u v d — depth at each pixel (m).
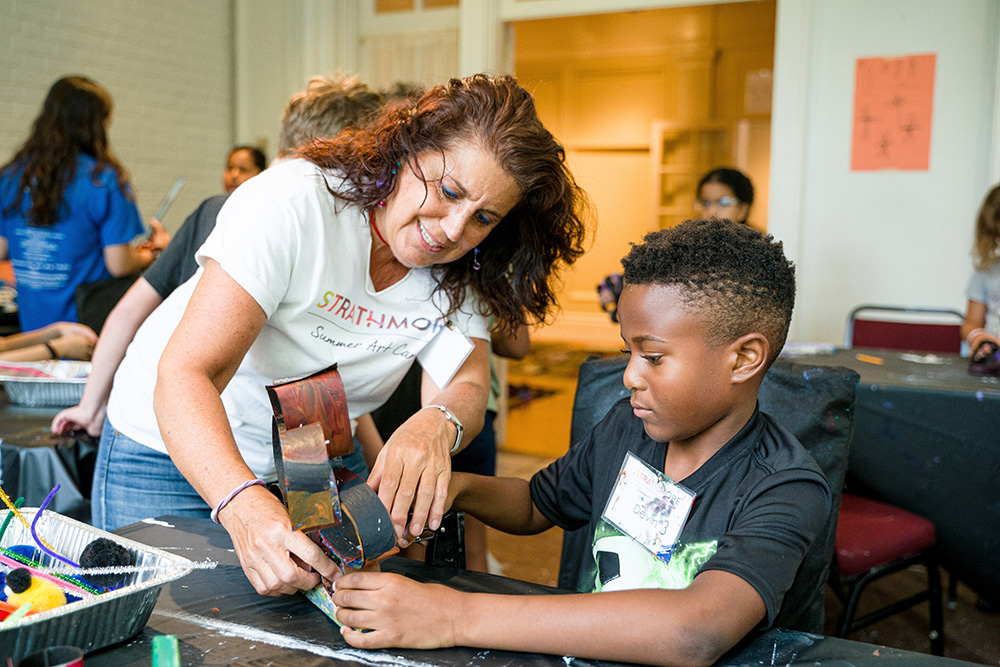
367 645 0.76
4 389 2.06
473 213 1.00
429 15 4.32
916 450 2.08
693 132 7.80
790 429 1.22
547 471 1.15
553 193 1.07
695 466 0.93
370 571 0.84
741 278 0.83
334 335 1.12
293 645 0.76
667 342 0.84
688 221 0.89
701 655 0.73
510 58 4.17
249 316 0.99
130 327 1.61
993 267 2.93
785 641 0.79
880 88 3.50
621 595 0.76
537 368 6.54
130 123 4.23
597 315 8.32
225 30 4.71
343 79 1.70
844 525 1.80
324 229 1.03
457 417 1.08
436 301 1.17
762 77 7.47
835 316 3.67
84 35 3.97
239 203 1.01
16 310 3.00
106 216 2.81
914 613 2.33
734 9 7.03
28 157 2.74
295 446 0.81
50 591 0.75
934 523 2.08
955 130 3.41
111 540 0.85
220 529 1.07
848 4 3.52
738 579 0.77
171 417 0.92
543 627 0.75
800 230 3.66
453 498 1.04
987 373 2.27
